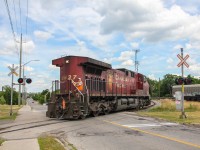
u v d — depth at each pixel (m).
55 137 14.74
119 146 12.51
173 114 29.59
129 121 22.72
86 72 26.28
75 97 24.59
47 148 11.52
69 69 25.69
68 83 25.48
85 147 12.34
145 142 13.42
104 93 29.69
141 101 44.66
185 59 25.83
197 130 17.61
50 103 25.44
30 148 11.44
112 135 15.55
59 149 11.55
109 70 31.64
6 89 96.00
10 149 11.22
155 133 16.23
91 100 26.91
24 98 98.38
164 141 13.67
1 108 49.72
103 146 12.53
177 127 19.06
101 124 20.53
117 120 23.47
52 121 22.62
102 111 29.09
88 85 26.27
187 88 75.25
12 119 25.66
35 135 15.20
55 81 26.14
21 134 15.66
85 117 25.66
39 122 21.92
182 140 13.91
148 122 22.03
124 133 16.27
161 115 28.23
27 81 31.64
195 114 30.20
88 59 25.56
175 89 80.38
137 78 42.91
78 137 14.93
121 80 35.53
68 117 23.97
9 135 15.35
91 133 16.28
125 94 36.56
